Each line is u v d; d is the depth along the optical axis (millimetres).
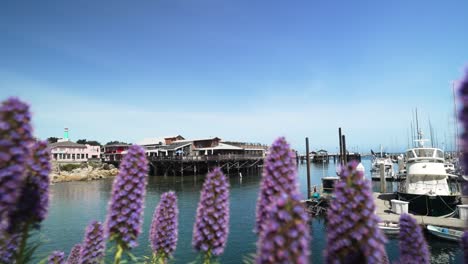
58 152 112250
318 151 182125
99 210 42750
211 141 106500
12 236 5895
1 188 4891
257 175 97875
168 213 7750
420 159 35719
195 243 6355
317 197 40375
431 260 23344
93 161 111125
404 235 6281
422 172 34906
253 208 42625
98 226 8266
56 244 26797
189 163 93688
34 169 5992
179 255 23406
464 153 3598
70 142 120125
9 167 4957
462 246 5539
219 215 6258
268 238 3529
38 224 6230
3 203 4922
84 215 39438
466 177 3594
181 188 66875
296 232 3416
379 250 4387
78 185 74500
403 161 62281
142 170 6527
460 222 28781
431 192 33812
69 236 29531
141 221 6512
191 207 44125
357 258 4328
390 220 29828
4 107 5105
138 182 6422
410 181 36312
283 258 3340
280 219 3520
